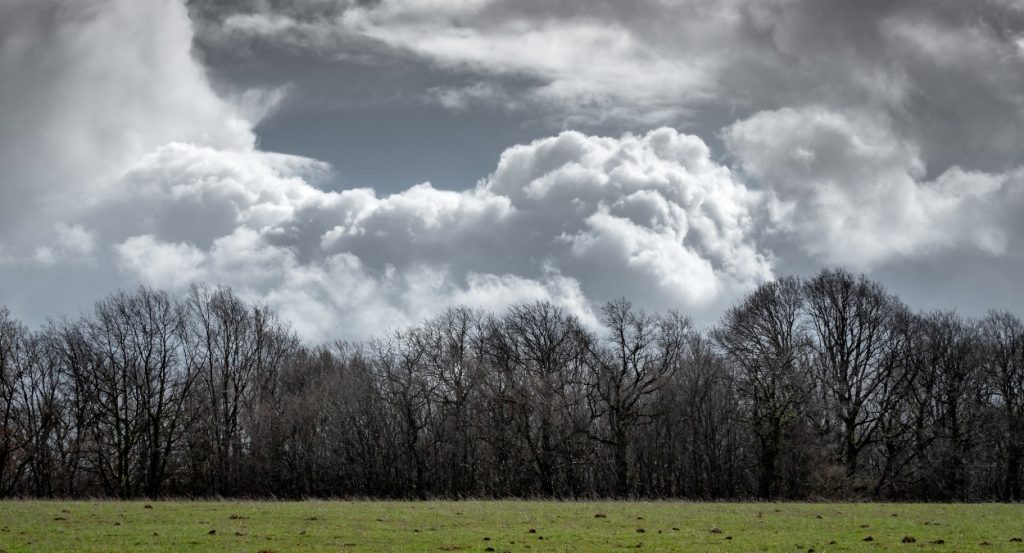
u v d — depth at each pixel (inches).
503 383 3393.2
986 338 3405.5
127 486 3380.9
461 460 3422.7
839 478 2901.1
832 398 3149.6
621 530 1408.7
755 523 1530.5
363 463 3412.9
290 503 2159.2
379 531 1379.2
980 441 3176.7
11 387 3356.3
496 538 1295.5
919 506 2058.3
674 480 3368.6
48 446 3403.1
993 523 1526.8
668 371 3380.9
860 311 3267.7
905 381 3230.8
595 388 3395.7
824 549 1186.6
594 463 3336.6
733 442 3314.5
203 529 1395.2
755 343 3240.7
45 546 1188.5
